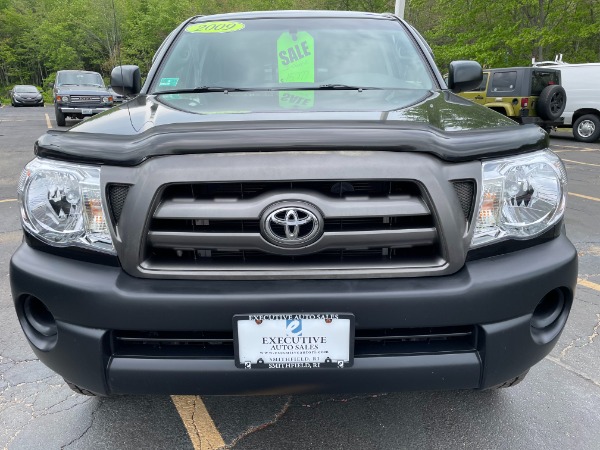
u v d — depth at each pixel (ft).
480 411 7.79
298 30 10.03
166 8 137.28
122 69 10.53
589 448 7.00
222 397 8.23
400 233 5.36
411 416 7.70
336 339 5.37
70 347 5.65
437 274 5.44
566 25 66.85
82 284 5.48
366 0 93.25
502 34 70.59
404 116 6.34
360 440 7.17
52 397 8.25
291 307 5.29
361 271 5.39
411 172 5.29
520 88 40.98
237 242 5.31
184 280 5.44
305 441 7.17
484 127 5.99
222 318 5.33
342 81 8.94
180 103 7.58
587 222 18.38
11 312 11.26
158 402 8.09
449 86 10.20
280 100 7.50
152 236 5.40
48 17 179.22
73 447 7.07
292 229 5.24
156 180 5.29
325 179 5.22
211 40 9.93
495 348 5.55
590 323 10.66
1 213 19.70
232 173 5.22
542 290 5.72
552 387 8.43
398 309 5.32
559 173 5.98
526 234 5.77
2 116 76.43
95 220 5.53
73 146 5.65
